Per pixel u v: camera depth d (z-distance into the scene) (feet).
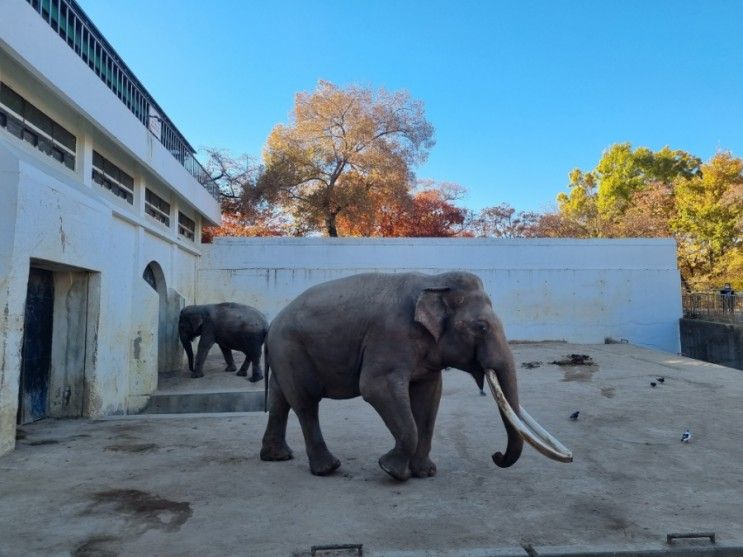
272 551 11.90
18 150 24.90
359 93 91.35
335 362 17.54
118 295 31.50
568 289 71.82
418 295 16.70
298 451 21.16
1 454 20.27
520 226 114.21
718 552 11.92
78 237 26.20
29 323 26.55
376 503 15.03
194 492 16.06
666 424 26.14
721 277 95.40
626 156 124.06
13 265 20.79
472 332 15.92
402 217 110.01
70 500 15.34
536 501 15.21
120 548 12.11
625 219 106.52
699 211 99.14
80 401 28.25
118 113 36.19
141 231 43.57
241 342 42.86
